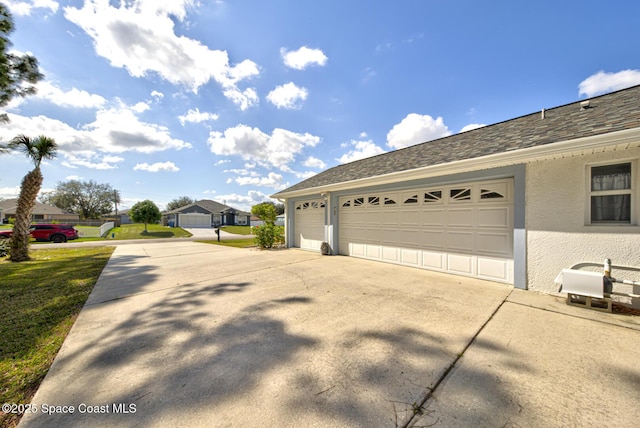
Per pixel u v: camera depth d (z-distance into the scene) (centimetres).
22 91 837
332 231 922
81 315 384
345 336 302
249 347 279
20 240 957
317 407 185
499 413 177
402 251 723
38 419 177
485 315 361
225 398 197
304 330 320
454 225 609
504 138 562
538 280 463
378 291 485
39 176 1007
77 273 694
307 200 1080
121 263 857
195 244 1585
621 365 234
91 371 237
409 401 190
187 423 172
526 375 221
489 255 552
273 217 1677
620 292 375
